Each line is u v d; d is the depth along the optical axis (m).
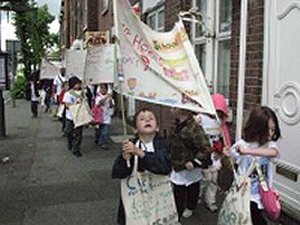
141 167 4.22
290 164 5.61
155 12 12.26
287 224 5.49
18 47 30.12
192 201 5.80
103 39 8.23
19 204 6.82
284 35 5.76
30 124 17.94
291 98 5.61
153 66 4.27
